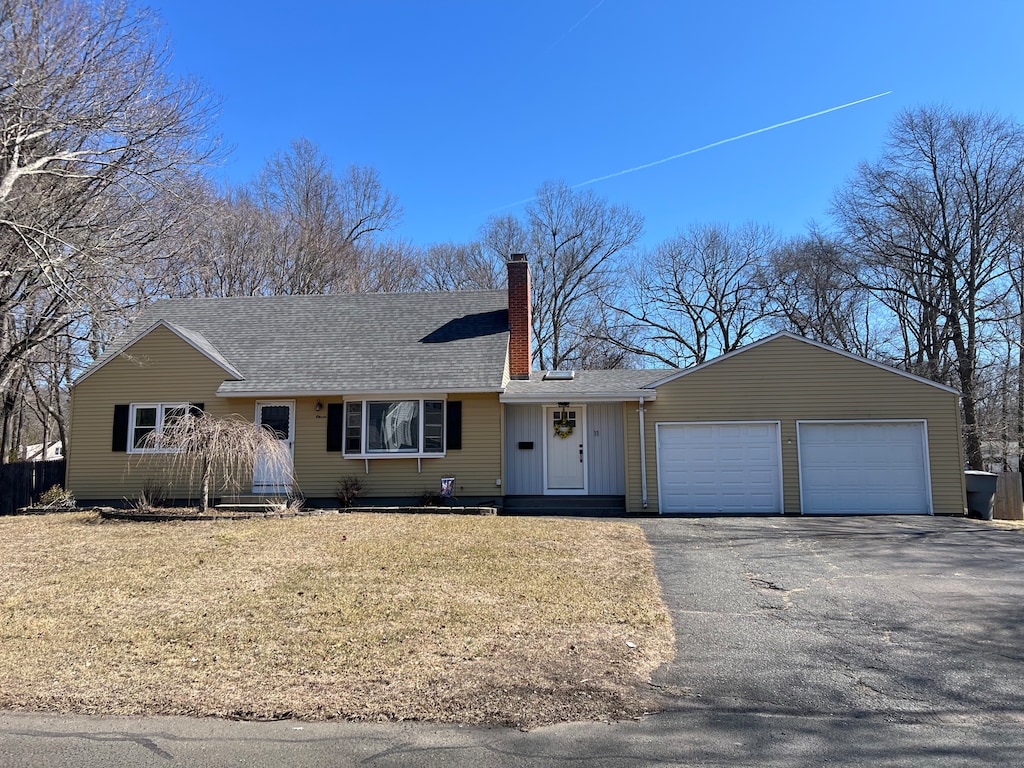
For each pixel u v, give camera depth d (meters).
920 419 15.71
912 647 6.12
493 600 7.37
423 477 16.38
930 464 15.60
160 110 16.19
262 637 6.21
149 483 16.48
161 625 6.58
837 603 7.52
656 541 11.24
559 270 39.12
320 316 19.80
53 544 10.47
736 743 4.30
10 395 24.34
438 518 13.15
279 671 5.43
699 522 13.65
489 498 16.20
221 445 13.14
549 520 13.23
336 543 10.38
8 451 31.06
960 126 28.25
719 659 5.80
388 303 20.44
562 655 5.80
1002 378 28.44
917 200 29.27
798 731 4.47
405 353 17.55
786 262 35.75
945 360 29.70
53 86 14.24
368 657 5.71
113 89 15.37
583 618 6.80
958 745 4.27
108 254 15.90
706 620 6.90
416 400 16.50
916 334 31.53
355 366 17.05
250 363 17.33
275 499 15.80
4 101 13.34
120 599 7.47
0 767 3.99
